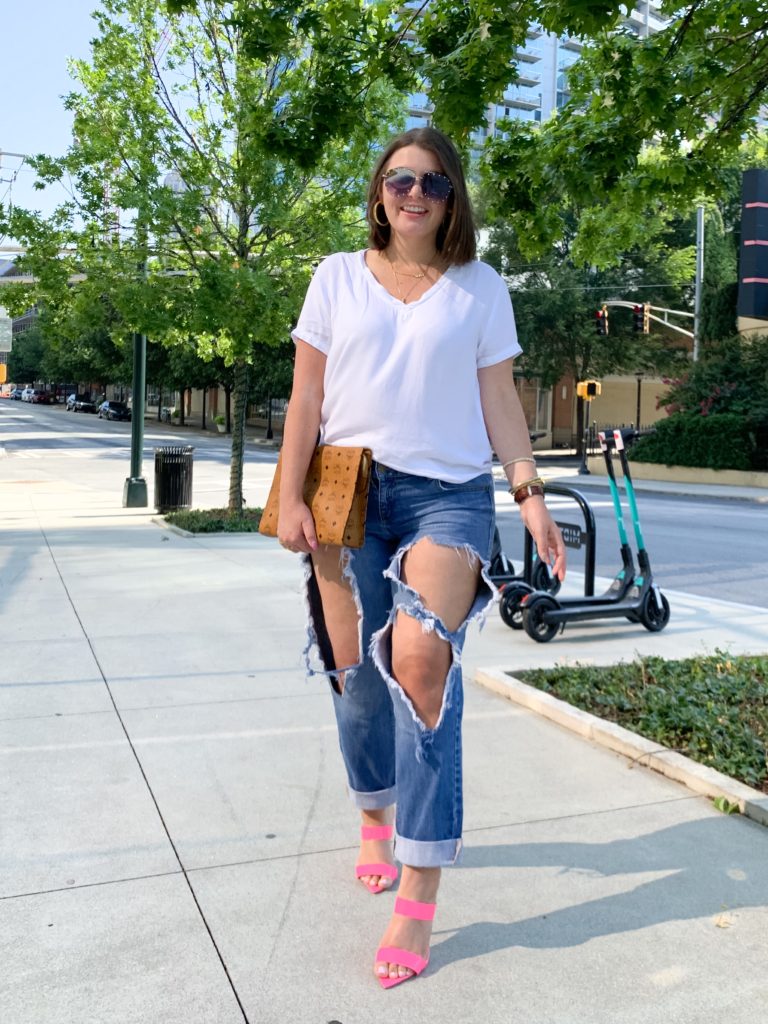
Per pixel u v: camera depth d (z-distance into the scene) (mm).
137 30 11297
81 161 11188
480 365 2514
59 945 2461
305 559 2561
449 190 2422
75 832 3145
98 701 4660
